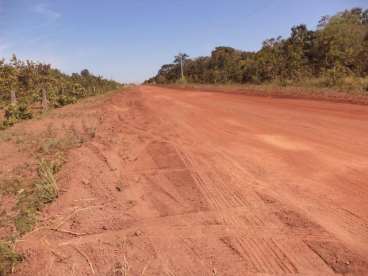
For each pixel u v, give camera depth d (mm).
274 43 42719
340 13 38375
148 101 25469
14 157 9781
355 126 9742
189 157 7941
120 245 4344
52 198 6047
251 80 41750
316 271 3543
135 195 5941
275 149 8016
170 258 3973
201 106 18438
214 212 5035
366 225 4316
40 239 4719
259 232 4379
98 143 10234
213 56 75250
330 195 5246
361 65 27406
